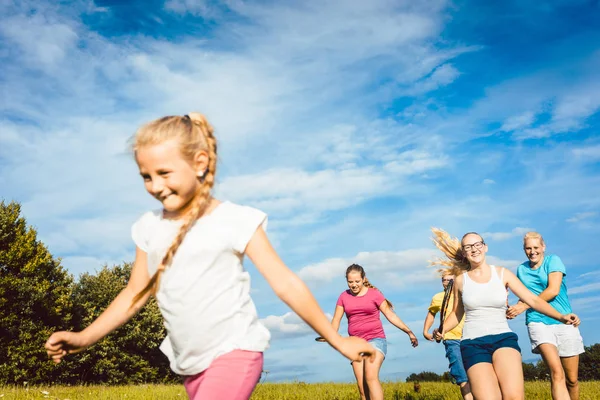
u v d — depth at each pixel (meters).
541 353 6.91
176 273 2.24
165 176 2.20
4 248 26.48
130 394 11.84
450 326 6.00
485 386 5.13
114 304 2.48
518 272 7.31
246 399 2.17
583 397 9.60
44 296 26.94
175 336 2.27
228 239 2.24
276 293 2.22
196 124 2.32
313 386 14.05
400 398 10.56
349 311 7.76
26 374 25.73
